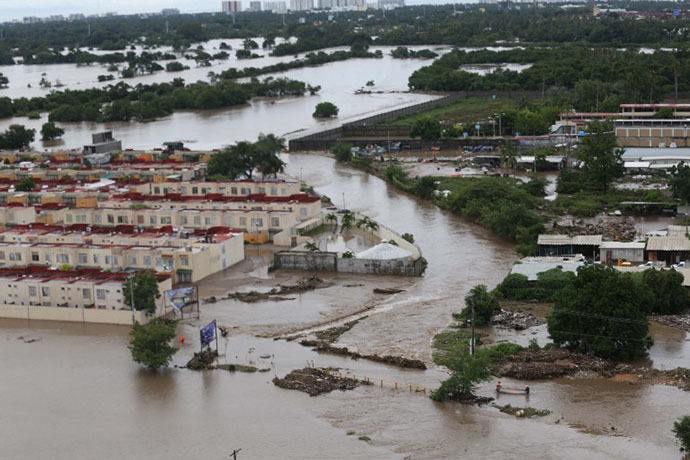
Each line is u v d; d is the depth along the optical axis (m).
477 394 160.50
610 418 149.38
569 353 174.50
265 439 146.88
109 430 151.62
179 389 167.00
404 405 157.25
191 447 145.00
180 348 187.38
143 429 151.62
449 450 141.12
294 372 171.25
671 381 161.62
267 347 186.50
